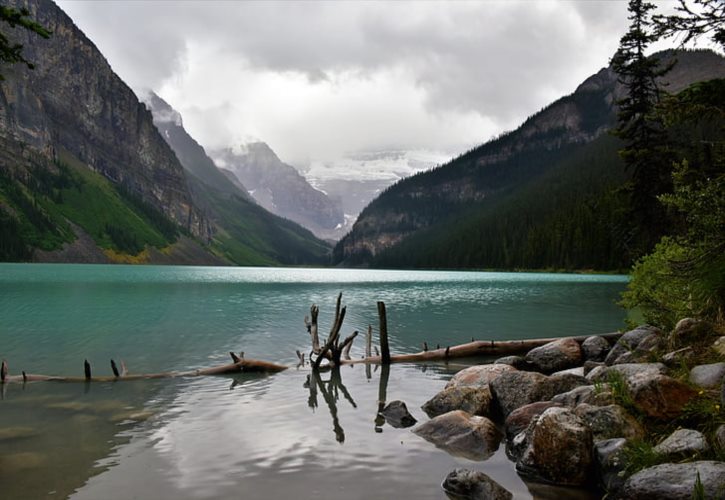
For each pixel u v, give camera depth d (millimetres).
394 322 32969
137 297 50656
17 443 10359
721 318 11320
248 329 28969
